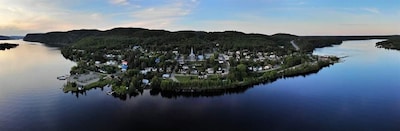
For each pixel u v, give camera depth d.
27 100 121.56
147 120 101.75
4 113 106.19
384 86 148.62
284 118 103.50
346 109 112.00
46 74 182.38
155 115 106.56
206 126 97.06
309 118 103.12
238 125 97.81
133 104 118.50
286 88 146.62
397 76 175.75
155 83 140.12
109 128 94.69
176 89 138.50
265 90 142.38
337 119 101.94
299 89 144.12
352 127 95.06
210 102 122.31
